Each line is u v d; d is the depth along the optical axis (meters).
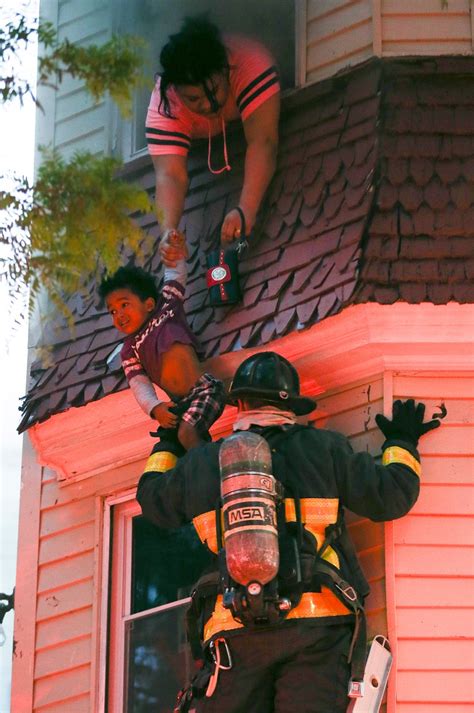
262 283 22.47
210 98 23.48
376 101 22.86
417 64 23.20
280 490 18.53
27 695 24.03
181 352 21.80
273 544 18.00
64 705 23.61
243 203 22.95
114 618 23.59
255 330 21.94
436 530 20.34
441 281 20.95
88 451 24.50
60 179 18.28
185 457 19.81
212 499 19.14
